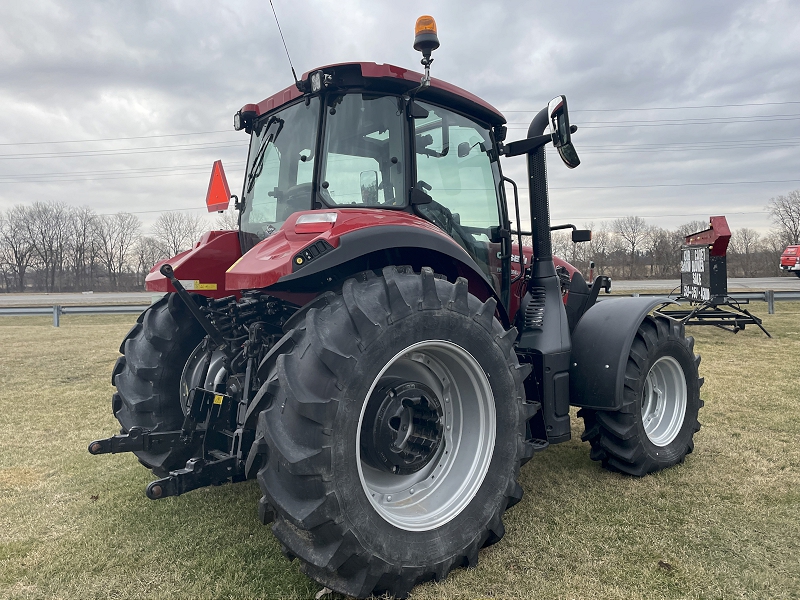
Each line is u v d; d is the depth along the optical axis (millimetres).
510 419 2434
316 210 2398
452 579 2180
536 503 2896
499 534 2383
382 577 1995
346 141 2629
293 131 2857
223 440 2691
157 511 2889
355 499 1929
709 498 2906
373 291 2129
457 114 3084
